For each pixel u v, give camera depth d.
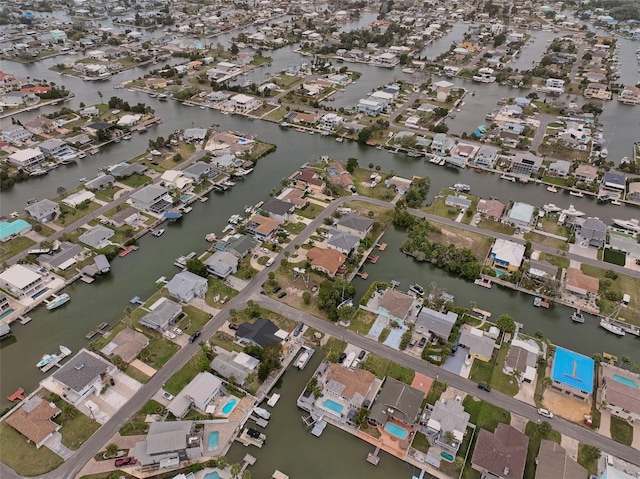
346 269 121.25
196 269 115.94
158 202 145.62
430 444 81.94
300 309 109.19
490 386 92.00
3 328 101.94
